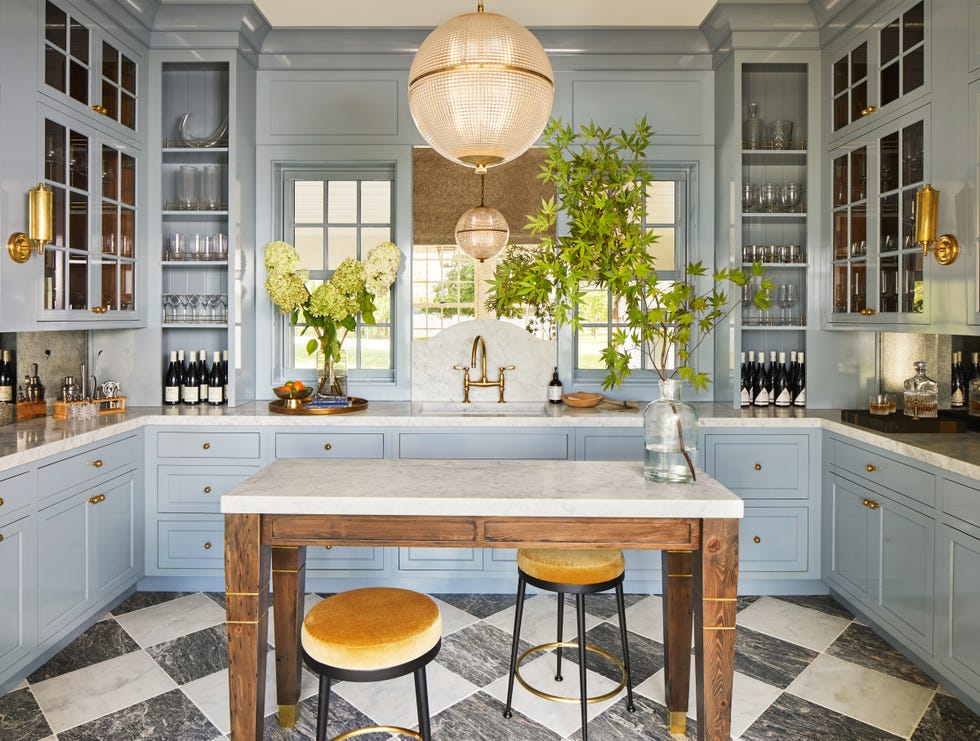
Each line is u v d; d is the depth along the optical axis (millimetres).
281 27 3680
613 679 2562
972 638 2264
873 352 3654
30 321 2711
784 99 3867
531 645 2850
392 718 2307
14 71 2602
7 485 2348
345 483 2014
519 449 3422
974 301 2459
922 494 2543
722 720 1870
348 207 4008
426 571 3432
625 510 1836
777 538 3412
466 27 1762
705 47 3766
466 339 3939
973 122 2471
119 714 2324
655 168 3938
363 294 3693
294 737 2195
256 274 3871
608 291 4023
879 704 2398
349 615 1826
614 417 3400
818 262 3635
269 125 3828
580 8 3471
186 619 3098
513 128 1811
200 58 3572
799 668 2662
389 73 3811
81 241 3059
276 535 1879
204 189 3697
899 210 2936
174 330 3908
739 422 3375
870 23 3133
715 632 1859
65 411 3188
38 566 2533
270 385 3902
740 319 3605
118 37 3316
